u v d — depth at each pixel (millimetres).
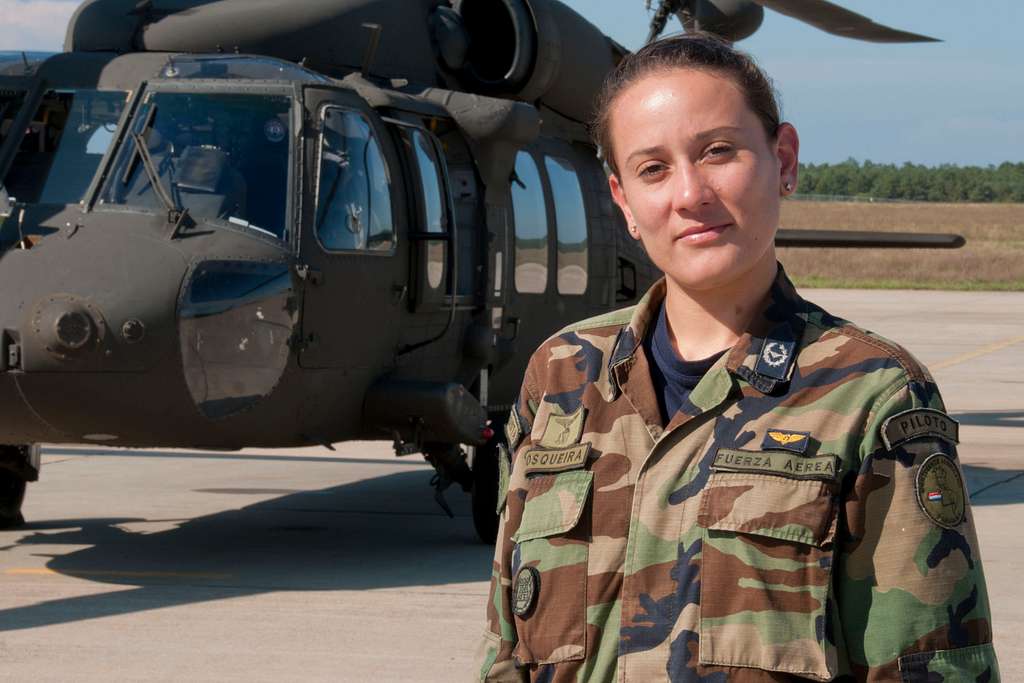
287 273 6785
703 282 1846
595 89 9969
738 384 1837
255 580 7148
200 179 6965
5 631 6078
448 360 8258
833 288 41500
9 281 6488
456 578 7227
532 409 2031
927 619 1717
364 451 12719
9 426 6676
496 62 9172
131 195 6926
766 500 1756
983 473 11258
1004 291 40875
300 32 8156
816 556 1735
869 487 1748
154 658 5668
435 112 8180
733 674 1741
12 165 7168
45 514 9227
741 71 1845
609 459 1886
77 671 5480
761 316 1878
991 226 98188
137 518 9102
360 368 7324
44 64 7566
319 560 7715
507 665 1995
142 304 6387
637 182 1877
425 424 7426
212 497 10039
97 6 8148
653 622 1799
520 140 8500
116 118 7285
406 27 8703
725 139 1825
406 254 7672
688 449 1839
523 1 9023
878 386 1784
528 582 1908
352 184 7266
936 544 1729
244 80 7254
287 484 10734
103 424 6555
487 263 8461
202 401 6566
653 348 1951
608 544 1853
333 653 5754
